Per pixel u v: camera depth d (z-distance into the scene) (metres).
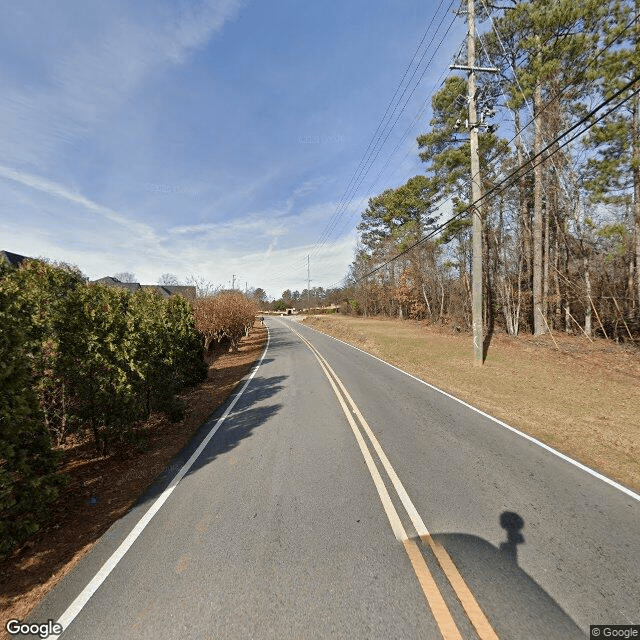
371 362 15.12
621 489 4.26
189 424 7.47
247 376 13.20
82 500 4.42
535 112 16.34
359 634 2.35
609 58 12.90
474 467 4.89
